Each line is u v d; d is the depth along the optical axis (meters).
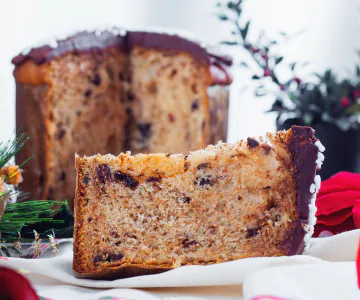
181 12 1.45
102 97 1.10
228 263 0.42
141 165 0.45
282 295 0.38
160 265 0.45
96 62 1.08
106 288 0.43
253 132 1.50
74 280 0.43
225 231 0.46
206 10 1.46
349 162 1.02
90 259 0.45
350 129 1.02
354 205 0.51
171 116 1.11
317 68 1.53
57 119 1.02
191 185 0.46
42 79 0.98
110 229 0.45
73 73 1.04
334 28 1.52
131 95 1.12
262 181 0.46
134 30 1.11
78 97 1.06
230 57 1.09
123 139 1.13
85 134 1.07
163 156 0.46
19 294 0.36
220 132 1.10
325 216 0.52
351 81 1.08
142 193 0.46
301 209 0.46
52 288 0.43
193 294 0.42
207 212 0.46
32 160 0.99
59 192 1.03
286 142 0.46
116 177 0.45
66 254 0.47
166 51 1.09
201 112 1.08
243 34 1.10
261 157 0.46
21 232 0.51
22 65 0.99
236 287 0.43
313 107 1.03
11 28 1.37
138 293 0.41
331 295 0.39
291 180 0.46
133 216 0.45
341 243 0.46
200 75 1.07
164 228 0.46
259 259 0.42
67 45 1.03
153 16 1.45
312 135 0.46
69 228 0.52
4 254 0.49
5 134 1.36
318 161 0.46
